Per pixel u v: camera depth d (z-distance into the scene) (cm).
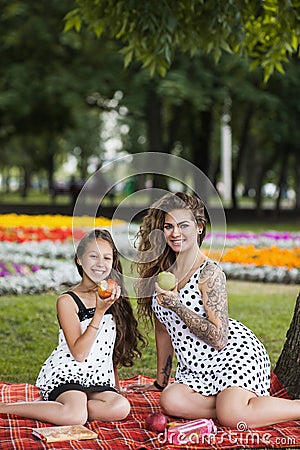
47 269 1270
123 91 2395
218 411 532
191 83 2272
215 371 547
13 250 1448
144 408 582
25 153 5291
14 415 546
